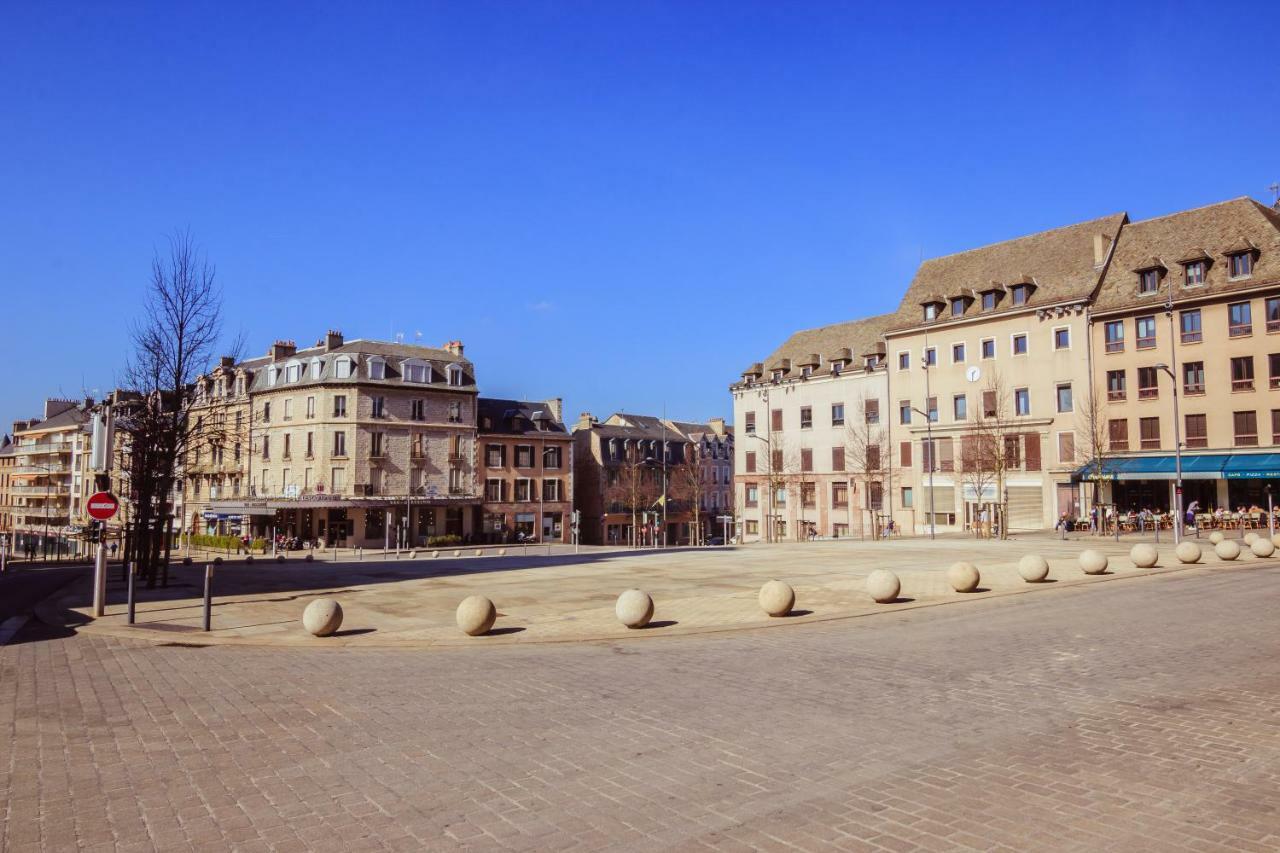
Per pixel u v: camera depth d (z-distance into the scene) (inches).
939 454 2137.1
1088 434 1829.5
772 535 2546.8
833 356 2460.6
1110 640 458.6
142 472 876.0
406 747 269.6
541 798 222.5
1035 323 1966.0
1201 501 1712.6
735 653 440.1
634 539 2832.2
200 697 344.2
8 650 470.6
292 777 240.8
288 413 2450.8
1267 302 1632.6
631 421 3587.6
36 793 228.5
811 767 246.1
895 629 512.1
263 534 2440.9
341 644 479.5
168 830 202.2
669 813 211.2
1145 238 1903.3
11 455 3934.5
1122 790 224.4
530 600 678.5
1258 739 269.7
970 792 223.8
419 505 2463.1
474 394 2615.7
